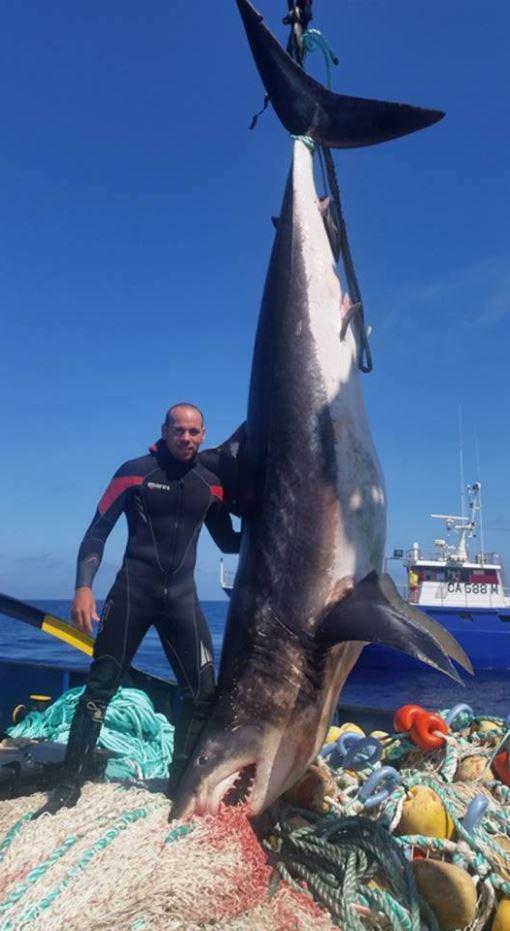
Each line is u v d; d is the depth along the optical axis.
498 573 32.88
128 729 4.95
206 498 3.66
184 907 2.38
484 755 3.55
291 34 4.01
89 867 2.54
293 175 3.78
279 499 3.37
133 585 3.61
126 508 3.71
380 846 2.84
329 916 2.58
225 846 2.71
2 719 6.88
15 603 5.66
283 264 3.65
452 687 27.94
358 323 3.79
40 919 2.34
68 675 6.84
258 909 2.47
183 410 3.62
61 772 3.33
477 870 2.87
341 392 3.47
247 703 3.15
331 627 3.12
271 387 3.49
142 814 2.86
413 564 33.03
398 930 2.56
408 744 3.63
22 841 2.76
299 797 3.29
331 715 3.29
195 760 3.05
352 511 3.33
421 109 3.66
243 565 3.46
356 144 3.79
